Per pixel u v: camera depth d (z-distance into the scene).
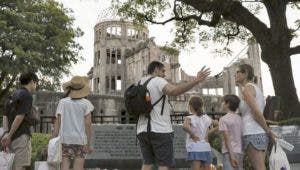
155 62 5.86
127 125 9.07
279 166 5.78
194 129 6.80
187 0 16.66
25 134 6.22
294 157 9.07
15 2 31.66
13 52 29.34
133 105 5.49
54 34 34.12
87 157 8.70
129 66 51.91
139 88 5.53
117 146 8.89
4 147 6.06
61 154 6.57
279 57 15.62
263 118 5.49
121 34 53.62
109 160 8.76
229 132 5.98
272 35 15.79
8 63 29.47
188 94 38.06
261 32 16.06
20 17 30.80
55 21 34.59
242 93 5.87
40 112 19.97
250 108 5.56
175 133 8.98
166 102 5.61
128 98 5.58
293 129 9.31
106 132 8.97
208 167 6.90
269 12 16.03
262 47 16.19
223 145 6.26
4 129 6.39
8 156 6.00
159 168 5.38
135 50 50.69
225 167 6.17
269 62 15.97
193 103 6.93
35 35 30.58
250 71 5.91
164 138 5.40
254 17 16.25
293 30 17.95
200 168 6.86
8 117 6.30
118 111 27.03
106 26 54.06
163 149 5.38
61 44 33.06
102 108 26.16
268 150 8.70
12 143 6.15
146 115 5.47
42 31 32.12
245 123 5.75
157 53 47.72
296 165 9.05
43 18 34.06
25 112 6.02
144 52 47.88
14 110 6.12
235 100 6.08
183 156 8.84
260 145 5.56
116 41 53.41
